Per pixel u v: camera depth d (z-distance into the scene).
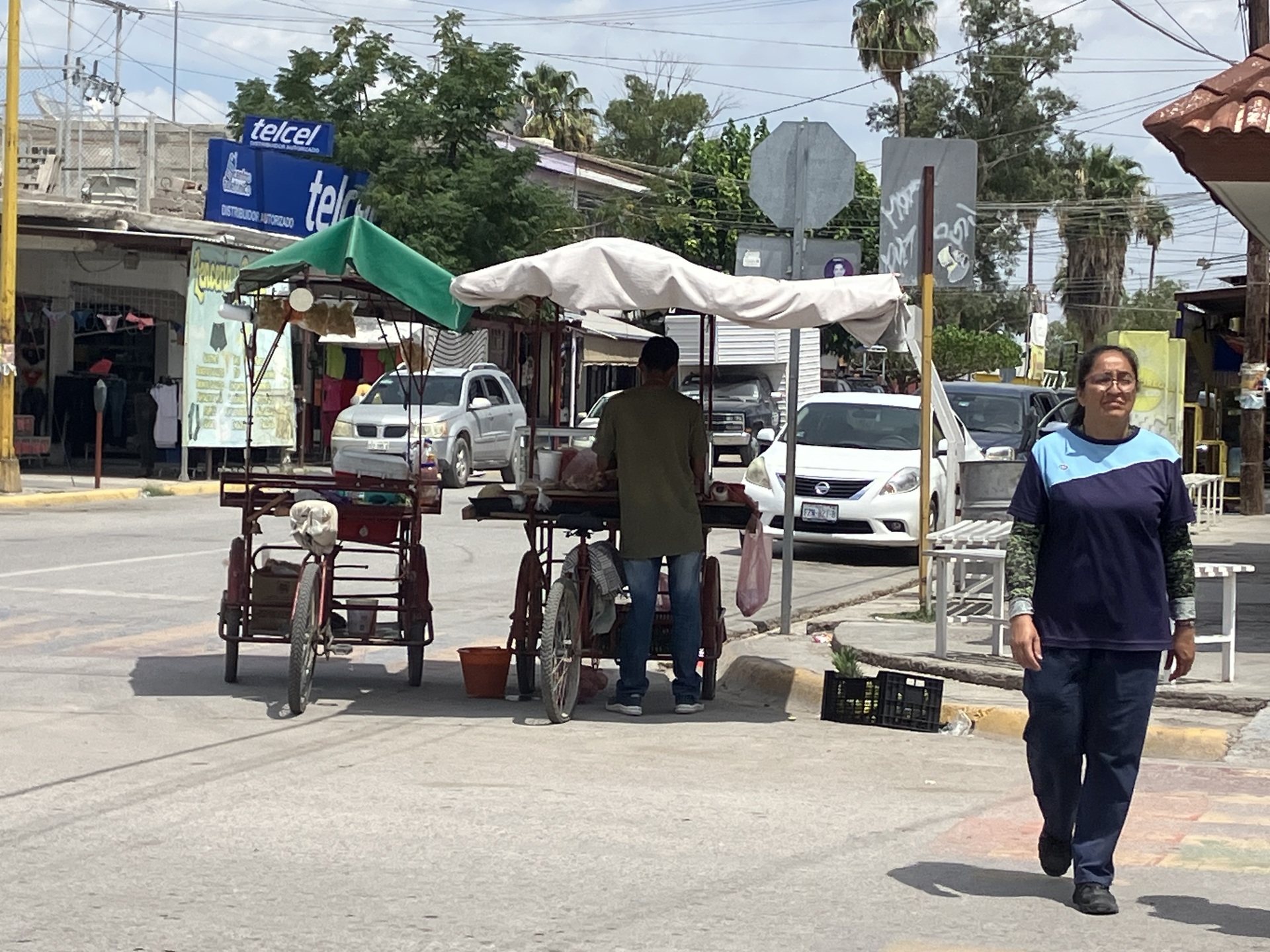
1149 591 5.59
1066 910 5.63
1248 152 9.80
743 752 8.54
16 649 11.06
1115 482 5.59
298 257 9.39
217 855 6.06
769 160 12.25
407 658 11.48
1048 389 22.62
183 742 8.29
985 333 62.53
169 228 28.19
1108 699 5.60
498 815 6.84
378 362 31.83
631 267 9.16
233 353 27.92
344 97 35.59
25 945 4.93
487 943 5.05
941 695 9.34
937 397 14.94
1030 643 5.57
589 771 7.86
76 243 26.08
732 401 35.97
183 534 18.98
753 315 9.23
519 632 9.84
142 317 27.58
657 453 9.21
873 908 5.59
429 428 25.44
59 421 29.69
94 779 7.35
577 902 5.55
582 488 9.45
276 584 9.92
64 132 38.91
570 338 15.15
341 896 5.55
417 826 6.59
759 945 5.11
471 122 35.72
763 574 10.25
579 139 64.50
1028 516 5.70
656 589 9.33
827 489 17.45
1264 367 24.22
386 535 9.87
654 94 64.81
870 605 14.32
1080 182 61.03
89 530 19.27
